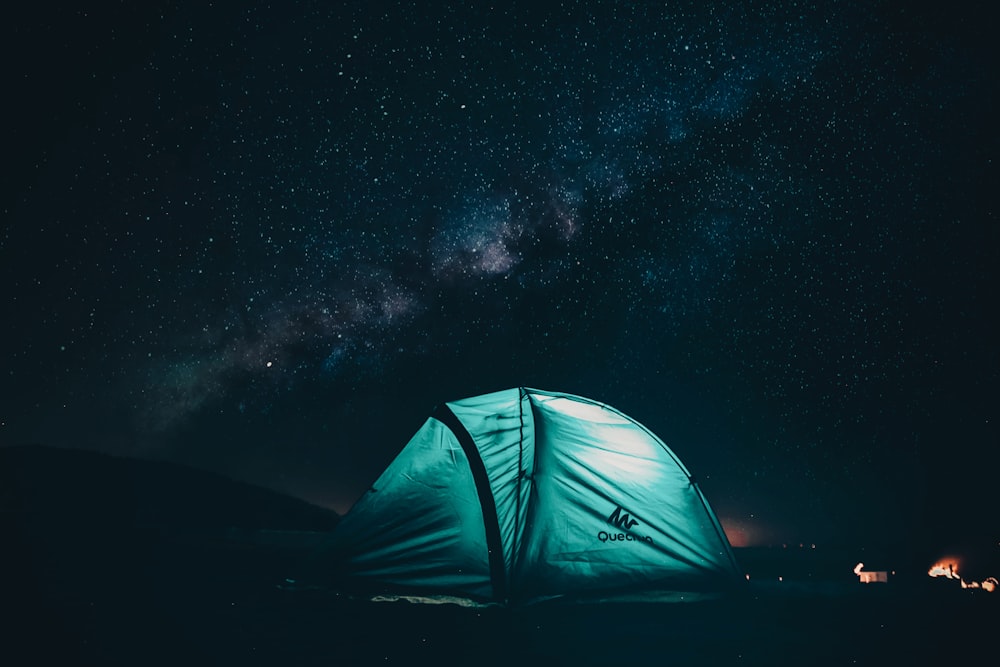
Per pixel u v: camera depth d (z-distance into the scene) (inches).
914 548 505.0
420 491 312.0
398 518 309.7
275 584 295.1
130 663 164.4
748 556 512.1
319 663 168.7
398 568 296.8
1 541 370.0
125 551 373.7
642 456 312.5
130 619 212.1
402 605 257.8
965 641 206.4
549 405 315.6
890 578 369.4
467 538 297.1
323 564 307.7
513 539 281.4
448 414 310.2
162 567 328.8
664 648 191.3
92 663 163.0
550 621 232.2
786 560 472.7
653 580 288.5
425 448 315.9
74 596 244.2
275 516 662.5
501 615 242.7
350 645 189.3
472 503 301.4
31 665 159.8
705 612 251.0
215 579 302.8
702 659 178.4
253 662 168.2
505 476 292.8
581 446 305.4
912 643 202.8
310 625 215.3
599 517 293.3
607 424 318.0
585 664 172.1
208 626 207.6
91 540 403.2
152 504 619.2
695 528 304.5
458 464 308.7
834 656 184.4
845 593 307.9
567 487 295.1
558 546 284.7
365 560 303.0
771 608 261.3
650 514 299.9
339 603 257.6
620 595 280.1
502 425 305.7
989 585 354.3
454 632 210.4
